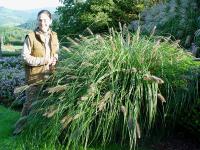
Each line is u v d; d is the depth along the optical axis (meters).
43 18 6.27
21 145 5.89
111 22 14.01
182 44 9.79
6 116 7.49
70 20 14.91
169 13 10.90
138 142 5.89
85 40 6.41
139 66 5.80
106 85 5.65
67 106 5.53
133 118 5.27
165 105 5.75
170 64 5.95
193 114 5.59
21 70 10.78
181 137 6.04
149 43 6.14
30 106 6.00
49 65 6.43
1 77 9.95
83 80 5.77
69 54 6.48
